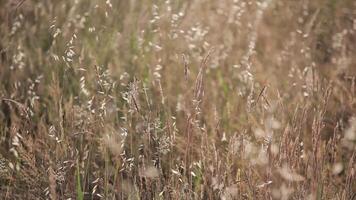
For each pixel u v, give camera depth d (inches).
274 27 293.7
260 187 174.7
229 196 173.2
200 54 254.2
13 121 207.9
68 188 186.9
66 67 220.1
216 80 245.0
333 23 297.6
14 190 191.8
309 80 213.3
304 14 296.7
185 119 200.1
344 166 203.8
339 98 234.4
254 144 196.2
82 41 235.8
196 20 265.7
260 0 302.2
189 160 185.6
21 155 189.6
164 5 256.1
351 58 263.9
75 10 249.6
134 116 209.6
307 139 208.2
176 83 235.6
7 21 234.7
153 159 192.4
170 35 244.2
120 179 191.5
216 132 198.7
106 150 187.5
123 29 249.1
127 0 254.7
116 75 229.9
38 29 245.0
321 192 177.2
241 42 270.8
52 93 212.5
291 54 264.4
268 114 201.3
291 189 174.2
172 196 176.2
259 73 248.4
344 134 210.5
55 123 201.3
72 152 186.1
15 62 220.5
